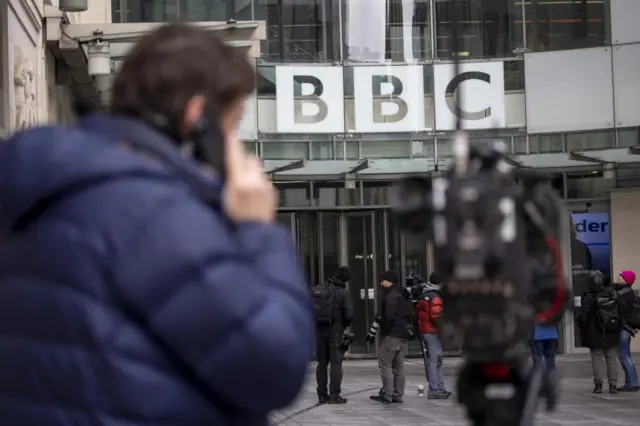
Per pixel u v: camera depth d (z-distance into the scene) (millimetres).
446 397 16766
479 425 3232
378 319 16344
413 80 25719
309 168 25266
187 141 1917
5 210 1765
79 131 1822
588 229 25578
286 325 1729
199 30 1977
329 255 25641
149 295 1678
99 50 15398
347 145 25703
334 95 25625
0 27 12203
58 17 15789
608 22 25562
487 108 25609
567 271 25531
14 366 1701
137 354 1678
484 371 3203
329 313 16141
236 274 1709
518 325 2996
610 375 17094
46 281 1712
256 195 1910
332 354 16219
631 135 25391
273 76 25469
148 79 1893
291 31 25734
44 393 1685
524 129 25672
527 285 3045
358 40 25797
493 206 2969
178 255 1682
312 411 15172
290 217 25625
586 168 25406
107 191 1723
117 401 1661
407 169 25562
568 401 15977
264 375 1707
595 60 25500
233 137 1998
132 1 24984
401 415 14531
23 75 13516
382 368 16203
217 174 1910
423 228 3045
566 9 25844
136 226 1697
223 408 1741
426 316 16750
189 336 1675
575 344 25484
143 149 1824
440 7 25859
